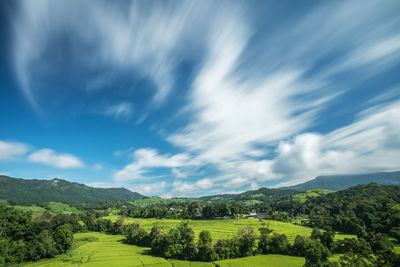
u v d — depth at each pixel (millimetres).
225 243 94438
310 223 172875
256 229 149500
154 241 105312
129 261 89438
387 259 52438
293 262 83188
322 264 72250
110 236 156875
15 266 85938
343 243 91000
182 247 95438
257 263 82562
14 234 115125
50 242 101125
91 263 87312
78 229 168750
